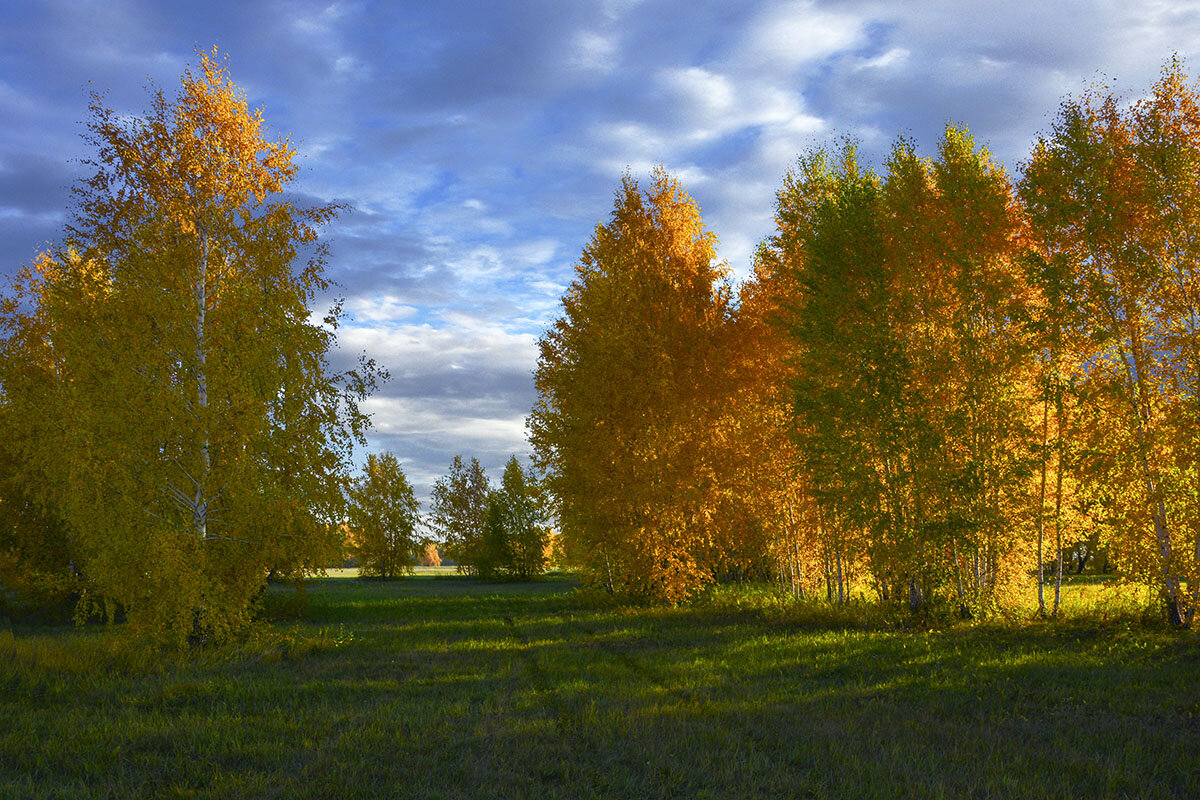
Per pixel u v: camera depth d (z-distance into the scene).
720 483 20.39
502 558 51.34
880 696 9.27
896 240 16.78
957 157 16.34
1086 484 14.51
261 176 14.67
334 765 6.60
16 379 15.72
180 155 13.90
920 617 15.18
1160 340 13.27
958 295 15.82
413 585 46.31
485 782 6.05
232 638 13.25
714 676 10.59
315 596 32.50
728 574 27.61
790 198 19.83
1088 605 16.78
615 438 20.62
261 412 13.19
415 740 7.40
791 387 17.12
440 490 62.75
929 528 14.93
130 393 12.66
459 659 12.74
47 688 10.13
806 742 7.14
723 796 5.68
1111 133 13.90
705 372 20.94
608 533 21.12
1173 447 13.16
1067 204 13.62
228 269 14.17
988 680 9.90
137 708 9.18
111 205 13.34
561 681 10.41
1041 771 6.12
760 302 20.86
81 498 11.98
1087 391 13.85
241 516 13.12
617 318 21.16
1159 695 8.75
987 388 15.20
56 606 20.50
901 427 15.32
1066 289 13.63
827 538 17.70
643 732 7.53
